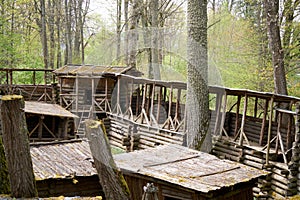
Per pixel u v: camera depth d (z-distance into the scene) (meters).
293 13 12.77
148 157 5.27
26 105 13.16
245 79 15.71
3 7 21.81
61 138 12.52
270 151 9.36
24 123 3.14
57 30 25.47
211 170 5.93
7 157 3.10
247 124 11.45
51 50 23.36
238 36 17.06
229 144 10.38
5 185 3.33
